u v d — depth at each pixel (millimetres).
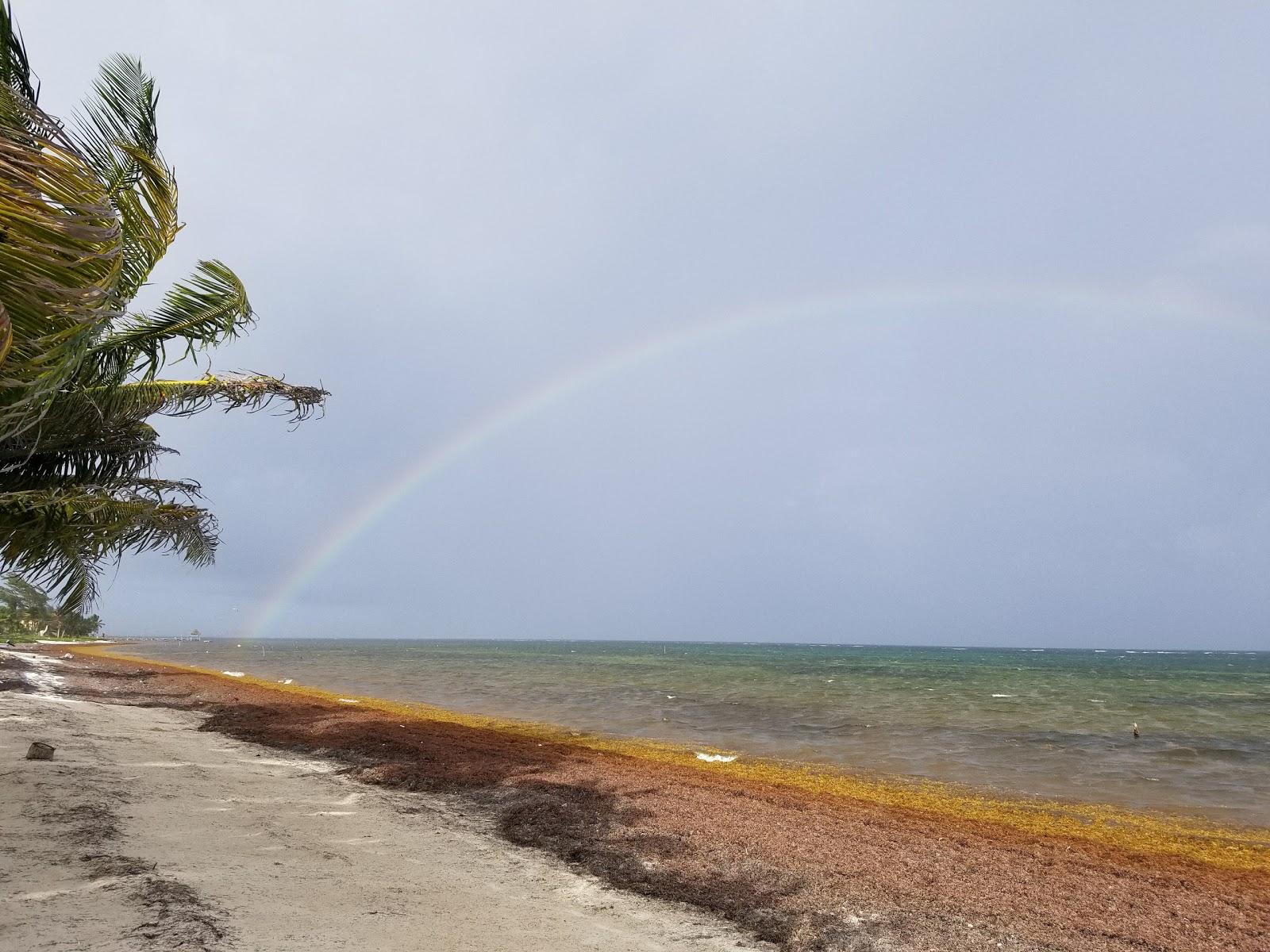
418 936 4848
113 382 9031
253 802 8398
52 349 4219
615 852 7191
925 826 9008
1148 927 5777
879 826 8727
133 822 6941
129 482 8836
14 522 7176
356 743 13273
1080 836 9281
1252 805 11258
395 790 9758
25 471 8922
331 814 8172
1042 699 31359
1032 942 5367
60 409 8164
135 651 75938
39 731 11875
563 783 10188
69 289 3605
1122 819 10344
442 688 31766
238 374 9836
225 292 9070
